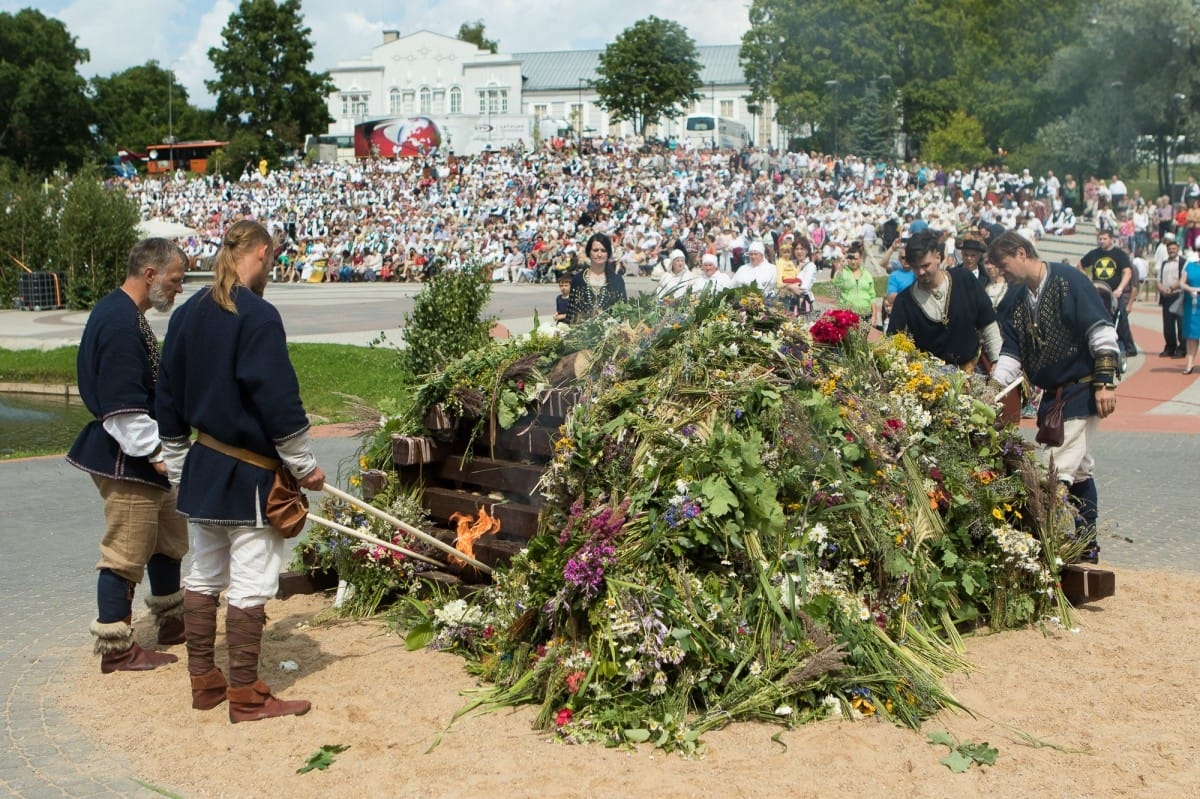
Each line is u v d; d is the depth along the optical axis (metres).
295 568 6.46
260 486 4.52
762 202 41.28
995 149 65.62
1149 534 7.50
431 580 5.77
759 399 4.99
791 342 5.43
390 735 4.30
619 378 5.29
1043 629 5.46
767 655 4.43
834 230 37.41
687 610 4.38
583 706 4.32
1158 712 4.43
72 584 6.80
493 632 5.08
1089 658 5.07
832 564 4.89
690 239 33.81
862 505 4.84
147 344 5.18
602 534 4.55
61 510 9.02
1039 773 3.88
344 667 5.14
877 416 5.32
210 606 4.68
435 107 97.12
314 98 89.44
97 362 5.07
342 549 5.95
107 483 5.14
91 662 5.36
